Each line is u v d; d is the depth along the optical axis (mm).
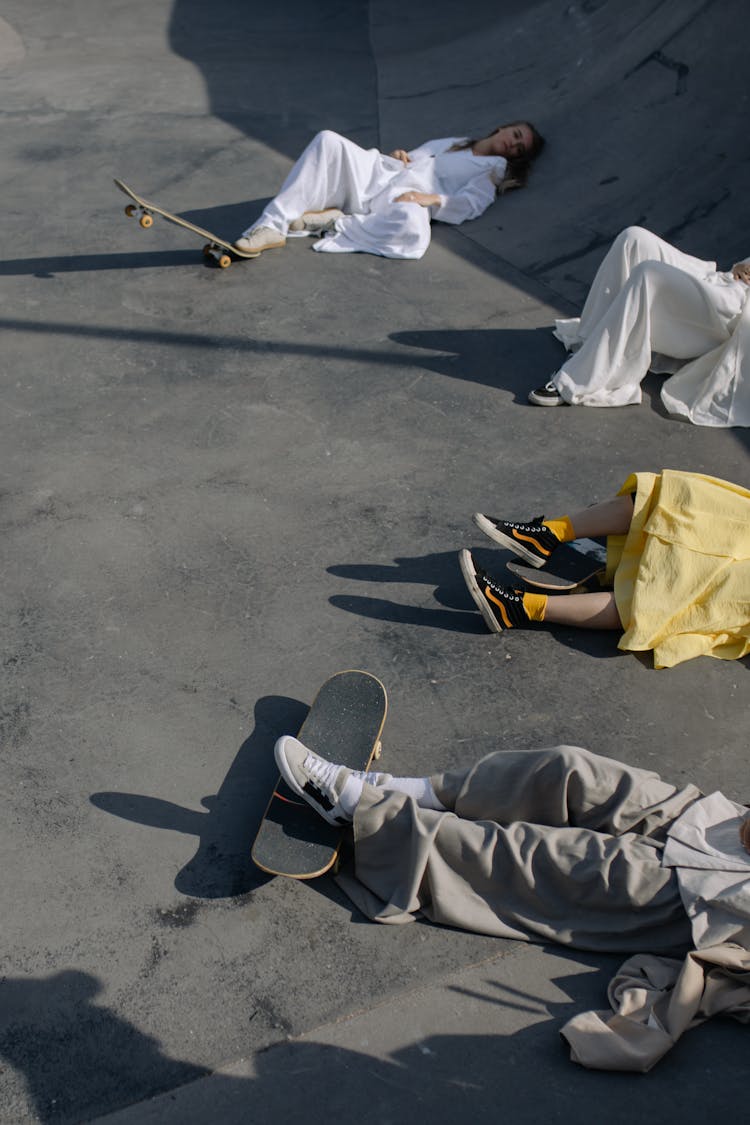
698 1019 2424
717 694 3418
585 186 6625
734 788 3088
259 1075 2320
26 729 3146
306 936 2627
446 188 6562
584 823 2705
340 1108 2256
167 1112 2242
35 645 3449
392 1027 2428
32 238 6141
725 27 6945
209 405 4754
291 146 7570
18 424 4562
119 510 4086
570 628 3654
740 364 4707
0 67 8930
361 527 4062
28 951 2551
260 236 5980
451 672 3449
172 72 8914
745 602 3432
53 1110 2236
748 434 4723
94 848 2814
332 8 10422
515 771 2729
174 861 2799
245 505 4148
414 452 4516
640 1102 2273
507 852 2607
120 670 3375
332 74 8922
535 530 3820
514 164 6766
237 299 5625
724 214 6047
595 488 4336
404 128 7863
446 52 8875
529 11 8750
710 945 2428
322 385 4945
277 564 3859
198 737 3158
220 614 3621
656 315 4797
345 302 5652
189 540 3953
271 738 3174
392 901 2662
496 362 5180
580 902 2594
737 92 6660
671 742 3236
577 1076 2330
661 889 2521
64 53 9297
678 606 3447
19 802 2922
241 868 2793
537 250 6199
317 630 3582
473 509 4191
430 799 2832
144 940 2596
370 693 3225
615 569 3723
